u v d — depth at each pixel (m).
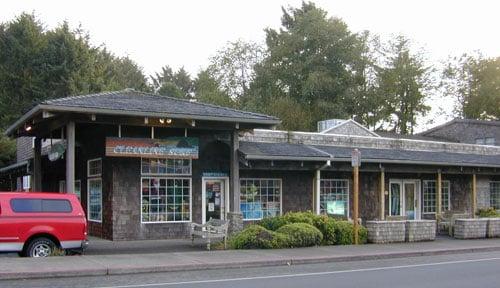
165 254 16.12
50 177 28.41
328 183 25.20
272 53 55.25
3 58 47.22
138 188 20.83
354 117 54.66
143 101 19.56
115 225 20.31
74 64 47.41
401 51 59.00
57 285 11.48
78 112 17.17
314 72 51.69
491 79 62.38
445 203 29.30
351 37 53.66
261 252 17.02
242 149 21.55
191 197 21.81
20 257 14.65
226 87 58.81
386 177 27.19
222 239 19.33
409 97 58.75
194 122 19.22
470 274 13.43
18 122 20.06
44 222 14.89
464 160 27.98
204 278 12.63
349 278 12.67
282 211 23.70
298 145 24.52
